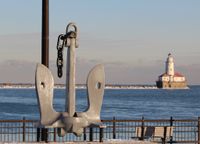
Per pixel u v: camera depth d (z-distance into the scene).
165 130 21.89
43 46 19.09
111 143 17.38
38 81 14.02
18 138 26.56
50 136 24.11
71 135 25.56
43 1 19.02
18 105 97.81
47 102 14.14
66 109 14.44
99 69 14.30
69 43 14.39
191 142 22.55
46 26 19.05
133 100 148.75
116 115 74.31
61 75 15.02
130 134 27.20
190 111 90.19
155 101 141.62
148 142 18.47
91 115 14.35
